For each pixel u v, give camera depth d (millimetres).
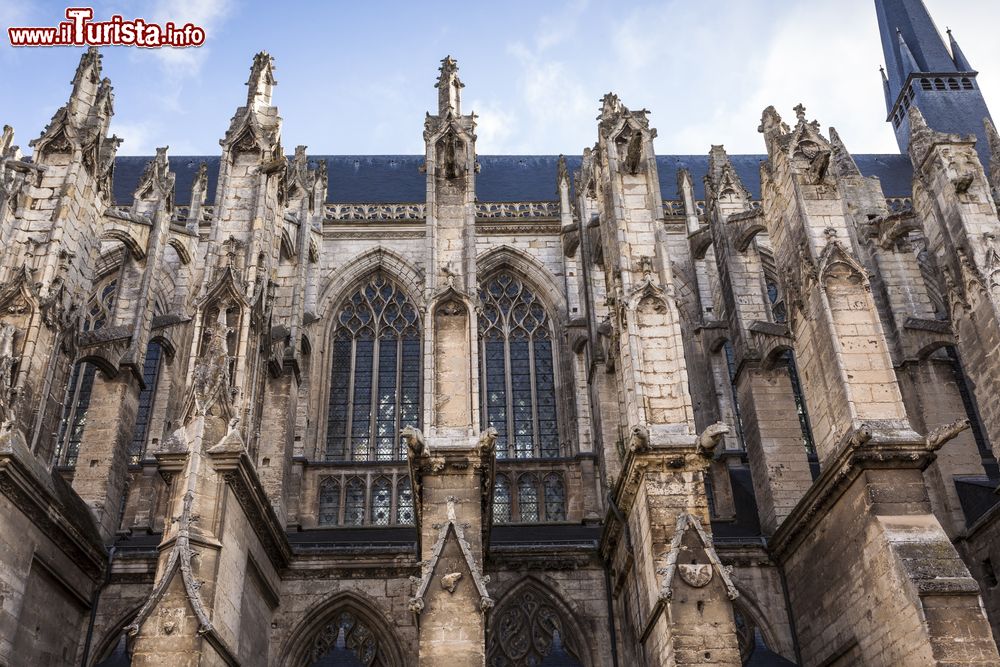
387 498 38312
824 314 28641
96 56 32500
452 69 33938
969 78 81562
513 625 31656
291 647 30297
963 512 32281
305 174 42906
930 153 35500
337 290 46062
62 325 27734
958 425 25344
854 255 30016
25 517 24906
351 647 31078
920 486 25453
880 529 24859
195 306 28594
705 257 44938
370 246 47438
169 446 25203
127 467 32812
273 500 33781
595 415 35531
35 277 27688
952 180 33938
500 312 45969
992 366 30250
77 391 41844
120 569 29812
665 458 25359
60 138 30375
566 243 44406
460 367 27438
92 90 32062
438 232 30328
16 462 23969
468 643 22453
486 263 47000
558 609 31891
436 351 27703
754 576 31734
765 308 37156
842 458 26219
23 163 29328
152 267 36281
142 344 34500
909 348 36469
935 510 32844
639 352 27594
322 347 44062
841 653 27047
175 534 23469
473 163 31781
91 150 30516
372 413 42531
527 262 47094
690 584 22906
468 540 24484
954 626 22688
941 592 23000
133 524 35156
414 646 30469
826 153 31719
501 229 48000
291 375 36531
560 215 47688
